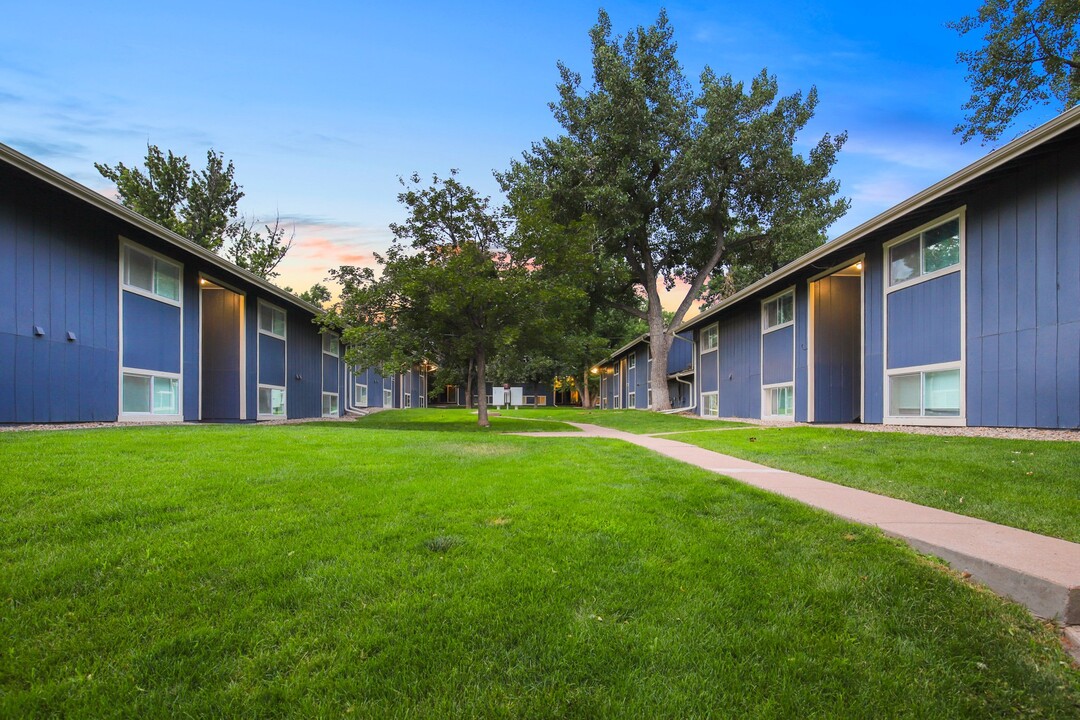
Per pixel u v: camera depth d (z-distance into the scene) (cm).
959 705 203
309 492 495
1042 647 244
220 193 3111
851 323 1436
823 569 322
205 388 1630
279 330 1895
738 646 238
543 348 1845
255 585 291
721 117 2200
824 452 820
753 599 284
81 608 262
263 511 428
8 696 197
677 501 482
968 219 963
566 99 2400
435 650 233
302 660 225
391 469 635
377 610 266
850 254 1306
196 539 357
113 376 1166
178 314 1380
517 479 589
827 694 209
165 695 201
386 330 1684
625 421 2061
